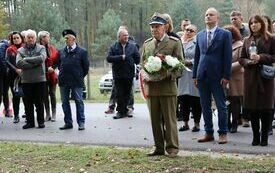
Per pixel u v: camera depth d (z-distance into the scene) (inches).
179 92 406.6
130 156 322.3
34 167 306.5
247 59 349.4
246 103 349.1
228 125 398.6
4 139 394.9
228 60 350.9
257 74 345.1
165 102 315.3
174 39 316.2
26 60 427.5
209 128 365.1
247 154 330.6
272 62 345.1
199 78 356.8
